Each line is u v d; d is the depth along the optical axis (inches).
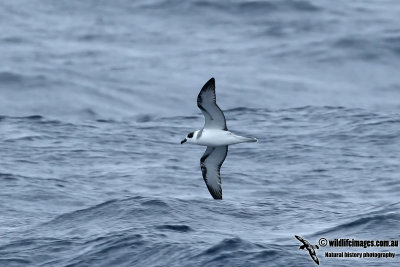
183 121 1907.0
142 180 1441.9
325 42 2701.8
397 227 1098.1
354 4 3100.4
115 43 2906.0
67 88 2308.1
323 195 1352.1
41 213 1267.2
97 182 1430.9
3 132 1758.1
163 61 2672.2
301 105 2203.5
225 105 2223.2
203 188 1405.0
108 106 2199.8
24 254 1040.2
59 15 3277.6
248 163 1542.8
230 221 1168.2
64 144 1676.9
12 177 1427.2
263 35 2859.3
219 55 2716.5
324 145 1636.3
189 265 970.7
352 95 2319.1
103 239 1059.9
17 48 2812.5
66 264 1001.5
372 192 1365.7
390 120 1777.8
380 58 2568.9
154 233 1074.7
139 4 3265.3
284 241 1061.1
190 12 3127.5
